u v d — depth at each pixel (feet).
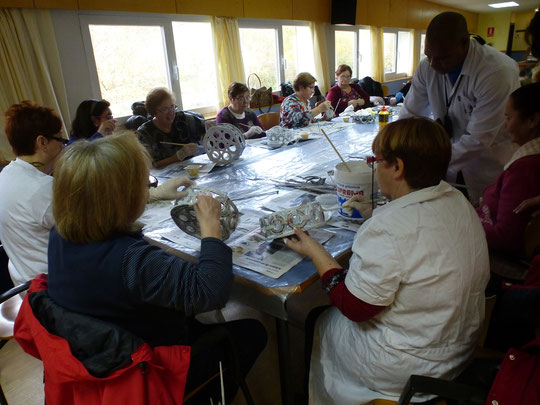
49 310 2.61
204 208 3.21
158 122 8.02
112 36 12.05
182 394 2.74
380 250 2.64
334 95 14.49
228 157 6.95
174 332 2.95
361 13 21.57
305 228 3.63
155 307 2.75
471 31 37.42
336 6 19.26
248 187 5.68
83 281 2.54
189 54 14.34
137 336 2.55
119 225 2.59
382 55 24.27
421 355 2.81
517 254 4.22
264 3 16.03
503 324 3.32
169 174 6.72
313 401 3.59
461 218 2.76
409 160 2.73
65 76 11.14
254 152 8.04
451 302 2.69
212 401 3.31
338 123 11.15
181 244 3.92
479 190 6.97
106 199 2.46
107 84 12.26
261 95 15.97
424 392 2.52
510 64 5.81
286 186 5.63
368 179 4.04
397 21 25.30
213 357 3.41
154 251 2.66
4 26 9.66
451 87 6.48
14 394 5.01
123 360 2.42
